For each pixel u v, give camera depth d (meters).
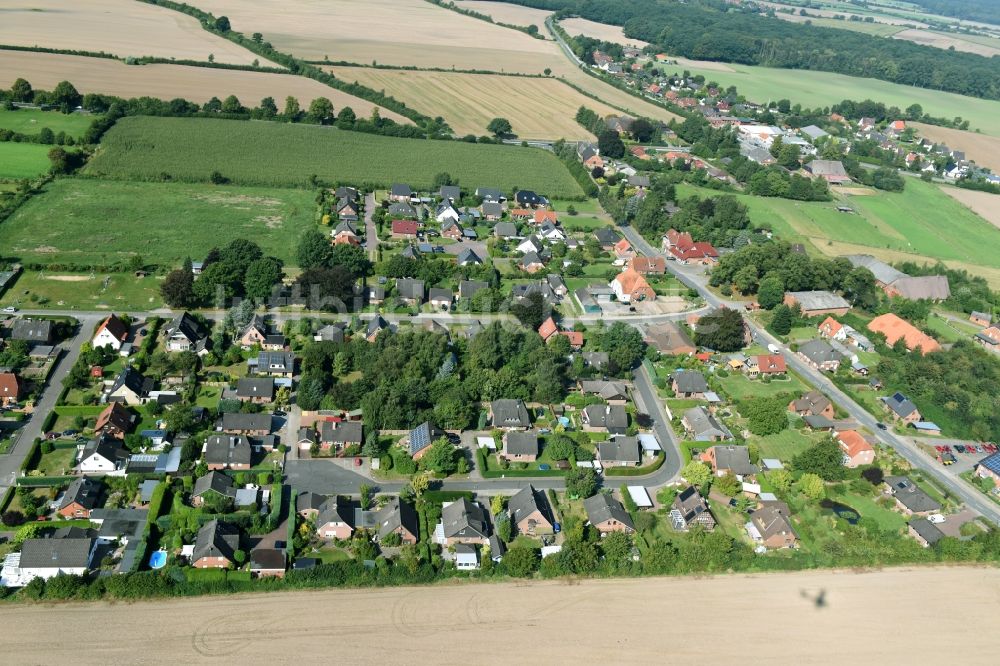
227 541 113.75
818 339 191.00
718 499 138.25
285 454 138.00
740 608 113.81
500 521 124.19
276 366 158.50
